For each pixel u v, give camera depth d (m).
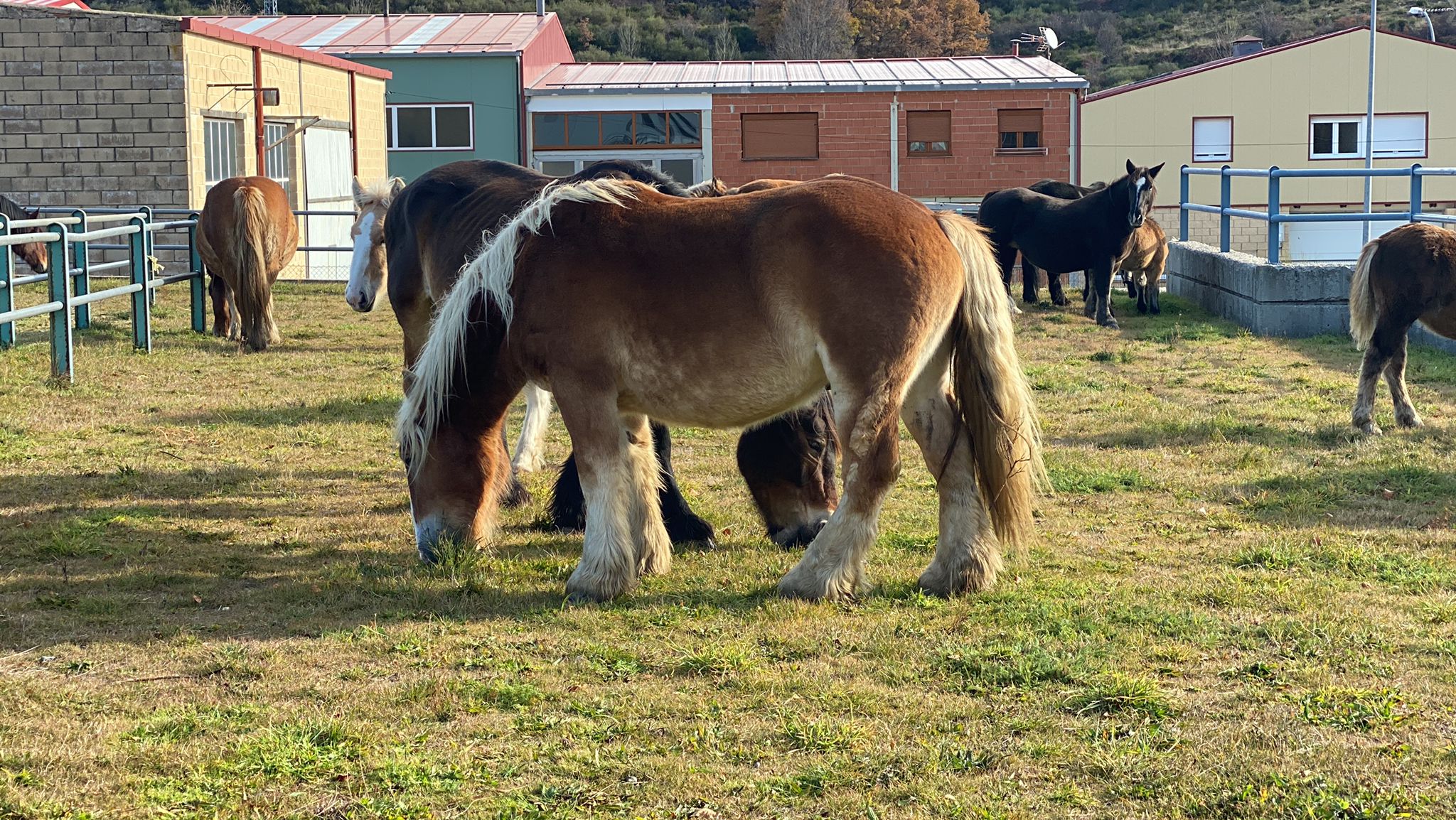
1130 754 3.79
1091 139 38.59
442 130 35.78
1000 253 18.09
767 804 3.54
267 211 12.98
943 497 5.47
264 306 13.01
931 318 5.00
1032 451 5.48
